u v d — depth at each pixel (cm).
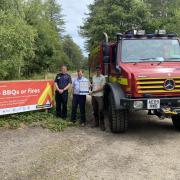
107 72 1262
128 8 4497
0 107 1215
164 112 1041
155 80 1049
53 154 880
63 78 1312
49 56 5153
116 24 4394
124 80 1083
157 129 1188
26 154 882
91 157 862
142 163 816
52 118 1265
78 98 1256
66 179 718
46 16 5722
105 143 995
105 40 1273
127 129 1188
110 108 1134
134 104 1041
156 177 730
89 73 1958
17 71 2666
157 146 961
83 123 1244
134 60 1151
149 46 1178
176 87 1059
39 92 1331
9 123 1183
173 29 4225
